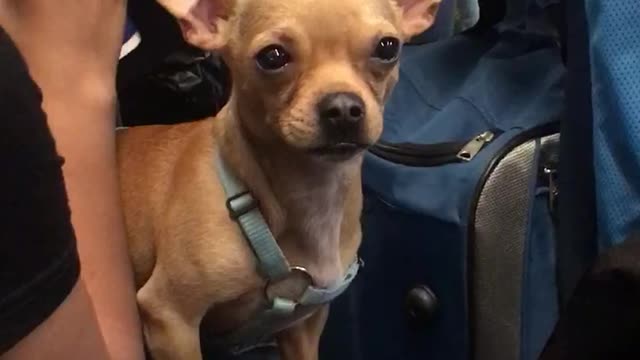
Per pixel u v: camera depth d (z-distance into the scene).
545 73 1.07
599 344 0.72
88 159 0.73
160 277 0.79
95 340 0.52
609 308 0.71
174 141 0.84
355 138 0.72
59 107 0.73
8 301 0.45
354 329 1.11
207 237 0.76
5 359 0.46
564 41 1.02
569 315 0.74
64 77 0.74
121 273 0.73
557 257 0.97
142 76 1.07
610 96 0.84
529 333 0.98
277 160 0.76
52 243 0.47
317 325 0.92
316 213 0.79
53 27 0.73
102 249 0.72
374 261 1.08
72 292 0.49
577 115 0.92
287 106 0.73
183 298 0.78
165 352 0.79
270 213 0.77
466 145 1.01
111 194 0.75
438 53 1.16
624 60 0.83
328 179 0.79
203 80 1.15
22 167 0.45
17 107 0.45
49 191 0.47
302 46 0.72
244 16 0.75
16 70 0.46
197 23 0.78
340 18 0.72
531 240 0.98
